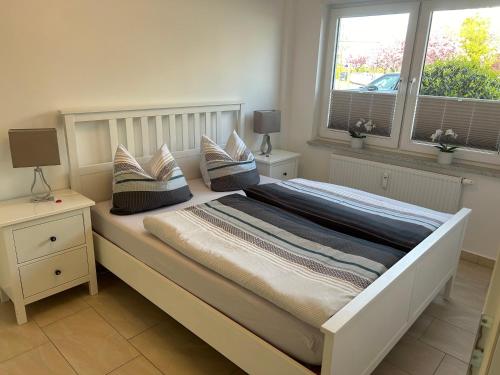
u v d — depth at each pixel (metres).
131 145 2.90
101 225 2.55
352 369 1.50
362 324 1.47
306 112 4.11
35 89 2.40
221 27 3.36
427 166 3.36
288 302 1.48
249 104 3.84
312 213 2.42
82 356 2.06
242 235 2.04
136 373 1.96
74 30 2.48
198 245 1.91
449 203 3.22
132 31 2.77
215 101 3.45
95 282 2.60
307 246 1.94
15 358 2.04
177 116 3.21
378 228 2.17
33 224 2.20
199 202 2.82
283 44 4.00
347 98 3.92
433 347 2.19
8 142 2.36
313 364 1.45
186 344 2.18
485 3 2.94
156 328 2.30
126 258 2.30
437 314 2.50
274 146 4.28
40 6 2.32
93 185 2.75
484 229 3.16
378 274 1.70
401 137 3.63
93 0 2.53
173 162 2.84
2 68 2.25
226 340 1.74
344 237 2.08
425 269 2.02
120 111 2.78
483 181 3.10
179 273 1.96
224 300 1.74
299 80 4.10
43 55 2.39
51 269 2.34
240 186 3.12
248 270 1.68
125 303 2.54
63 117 2.51
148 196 2.57
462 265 3.17
